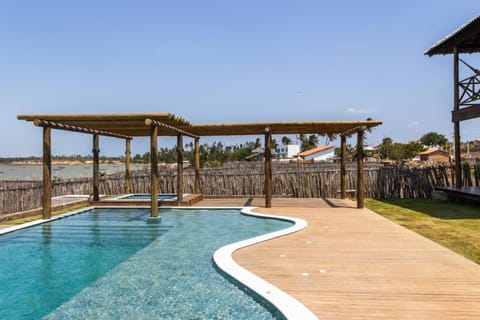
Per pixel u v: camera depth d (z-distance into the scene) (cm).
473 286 381
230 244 586
